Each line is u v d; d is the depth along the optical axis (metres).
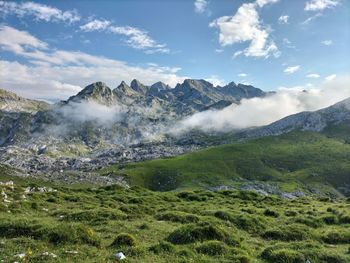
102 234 32.09
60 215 44.03
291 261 26.00
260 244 33.41
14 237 26.73
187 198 86.31
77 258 22.00
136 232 34.31
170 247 25.97
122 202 68.25
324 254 27.95
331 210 65.81
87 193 87.75
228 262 23.98
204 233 30.23
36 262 20.39
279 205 81.44
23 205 48.59
